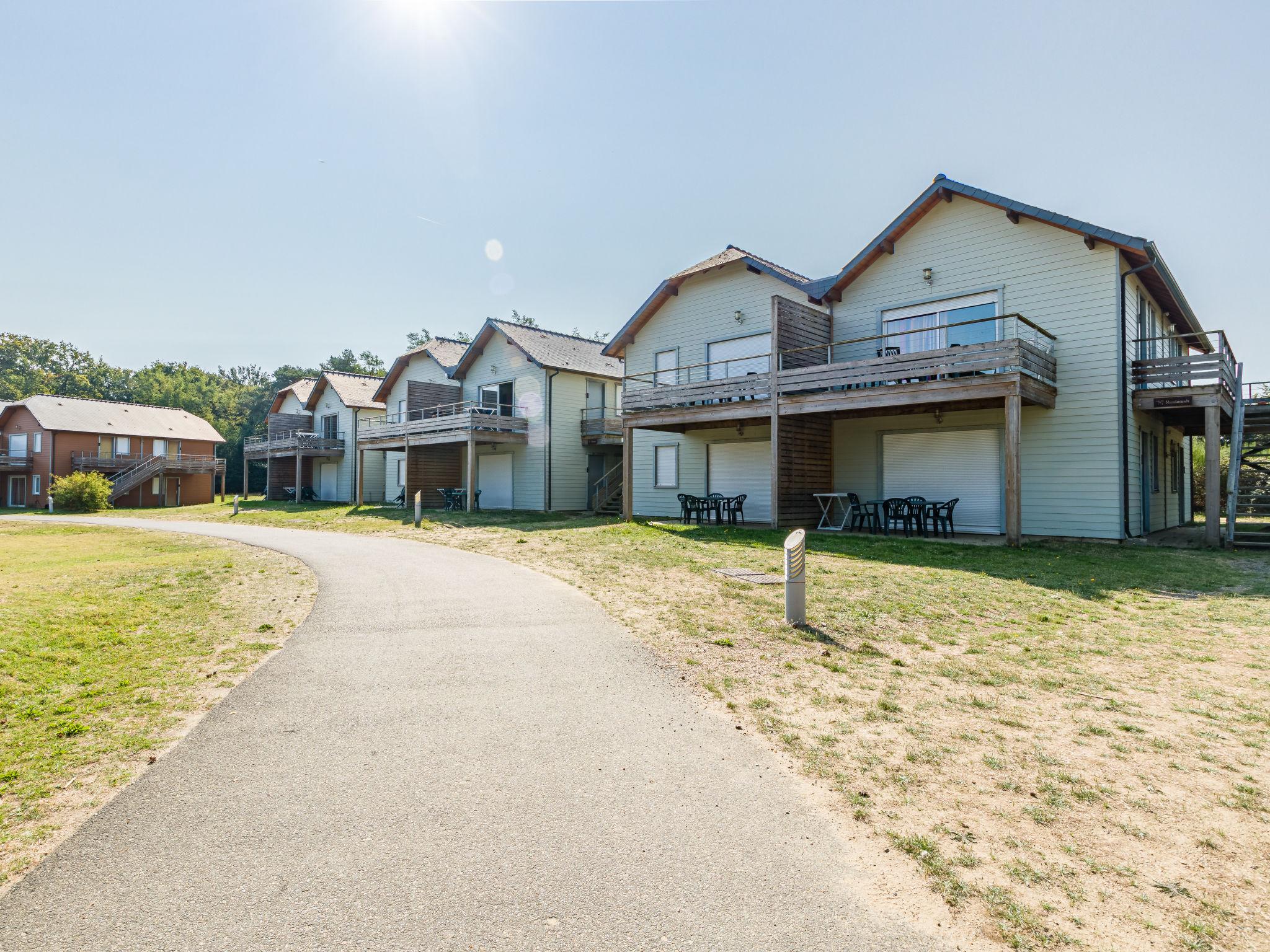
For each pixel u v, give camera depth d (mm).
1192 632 6320
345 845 2928
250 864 2781
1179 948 2230
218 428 59906
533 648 6004
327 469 39062
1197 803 3209
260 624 7023
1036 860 2766
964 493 15297
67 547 15766
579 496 26062
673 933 2357
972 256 14922
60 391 65375
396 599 8180
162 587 9250
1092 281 13398
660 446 21297
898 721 4262
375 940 2316
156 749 3938
